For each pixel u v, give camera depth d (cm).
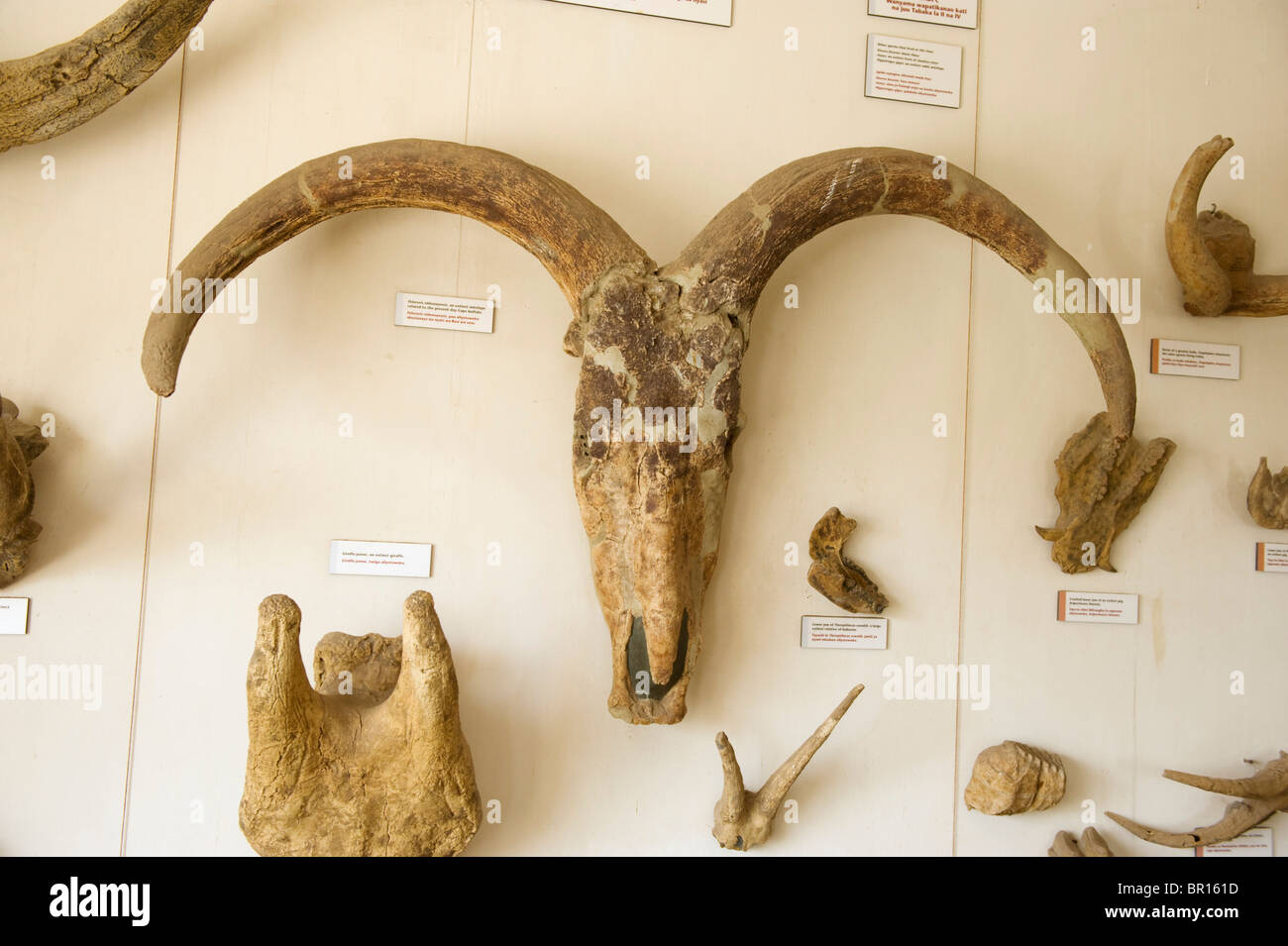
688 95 201
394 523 191
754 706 200
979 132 213
